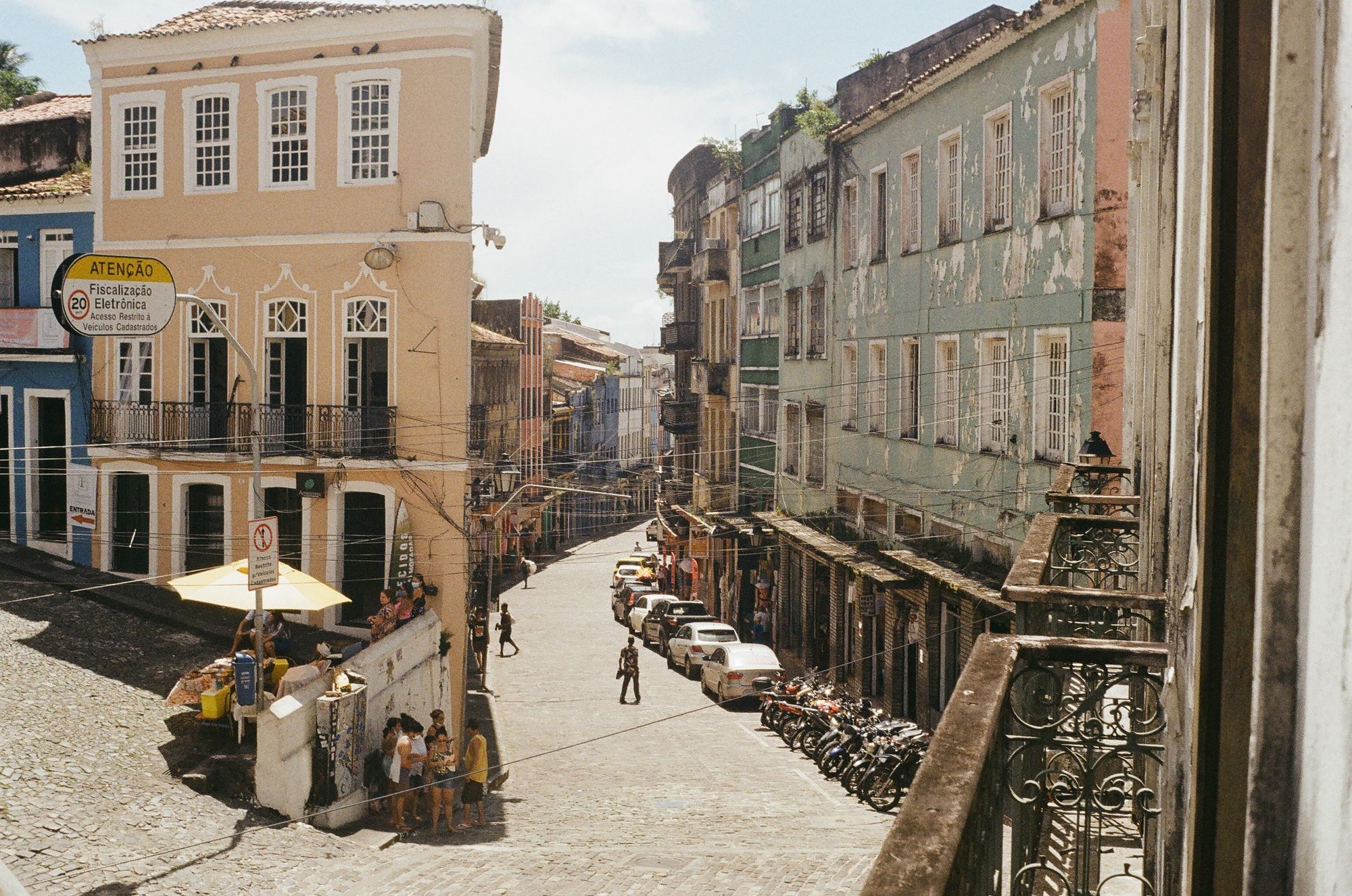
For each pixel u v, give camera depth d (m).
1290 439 2.06
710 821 18.02
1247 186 2.30
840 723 22.50
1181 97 4.65
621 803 19.50
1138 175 10.59
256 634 17.55
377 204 25.34
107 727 17.78
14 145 29.80
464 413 25.42
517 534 62.28
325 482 25.38
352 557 25.77
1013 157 21.69
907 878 2.16
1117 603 5.65
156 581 26.66
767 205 40.84
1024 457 21.16
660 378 107.12
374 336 25.48
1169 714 4.40
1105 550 8.77
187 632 23.53
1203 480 2.51
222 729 18.05
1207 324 2.50
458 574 25.34
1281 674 2.07
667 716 27.67
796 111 37.59
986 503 22.80
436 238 25.11
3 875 2.06
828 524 33.00
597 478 84.94
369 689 18.61
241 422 25.89
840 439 32.25
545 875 14.39
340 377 25.66
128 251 26.98
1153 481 6.15
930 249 25.69
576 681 32.94
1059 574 8.68
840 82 32.25
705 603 50.78
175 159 26.61
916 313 26.55
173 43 26.34
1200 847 2.45
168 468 26.58
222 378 26.64
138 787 15.74
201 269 26.50
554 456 74.56
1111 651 4.58
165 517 26.62
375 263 24.91
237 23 25.88
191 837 14.52
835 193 32.38
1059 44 19.86
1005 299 21.97
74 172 29.19
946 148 25.09
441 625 25.17
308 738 16.50
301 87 25.69
